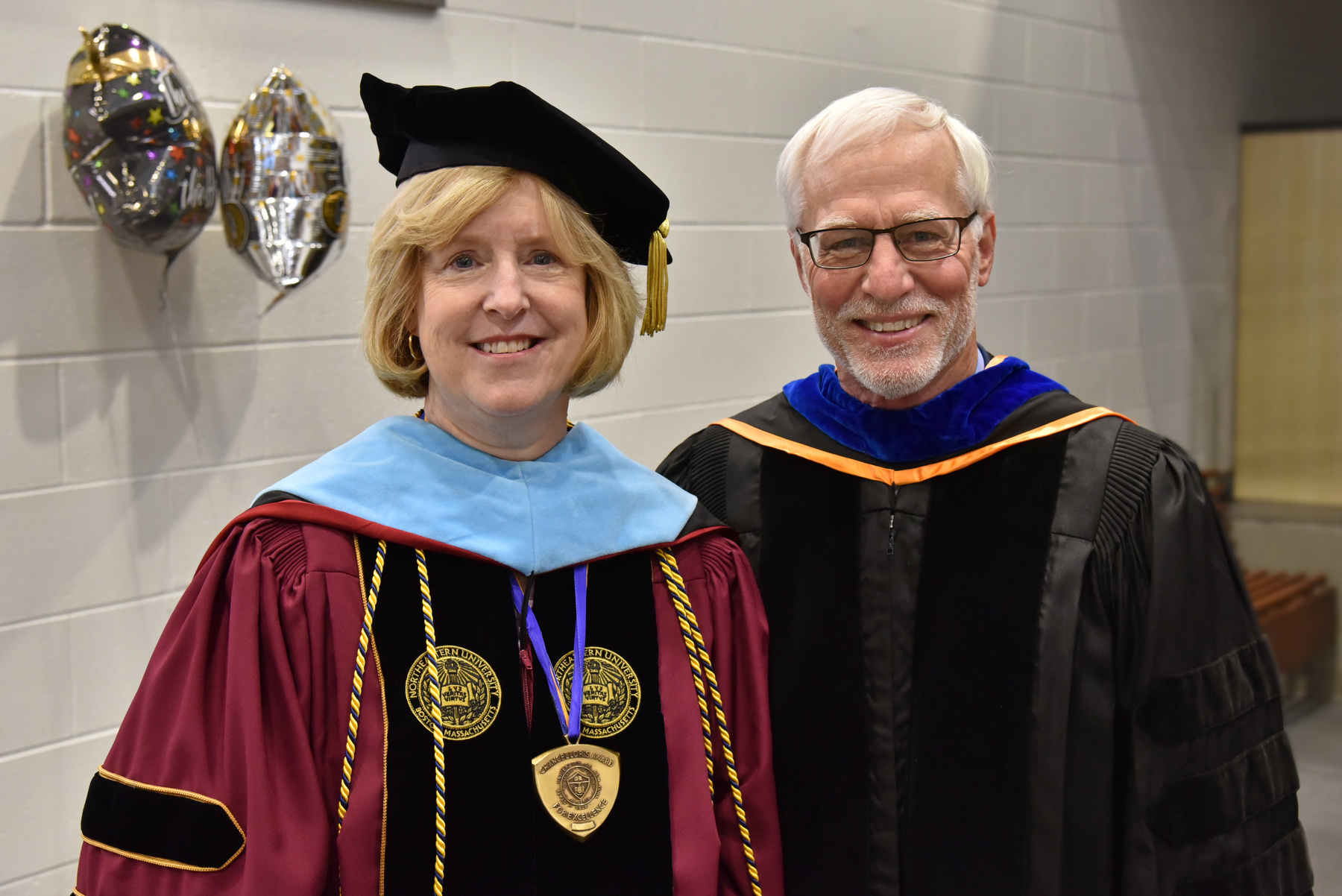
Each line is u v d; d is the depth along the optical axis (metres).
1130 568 1.51
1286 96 4.55
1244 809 1.47
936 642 1.55
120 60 1.81
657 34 2.69
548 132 1.28
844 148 1.52
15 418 1.91
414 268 1.33
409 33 2.30
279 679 1.26
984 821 1.48
